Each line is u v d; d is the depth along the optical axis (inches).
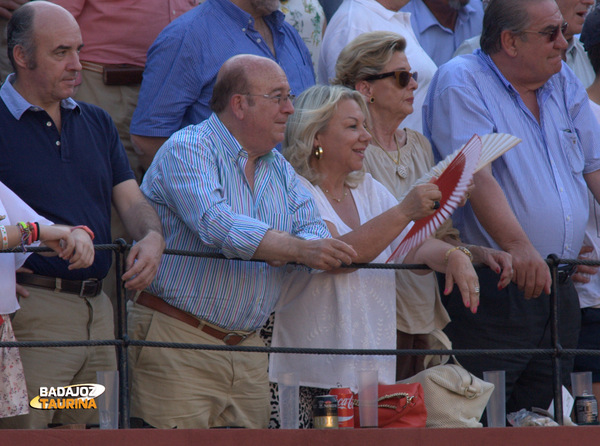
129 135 815.1
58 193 607.2
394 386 619.5
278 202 630.5
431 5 985.5
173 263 614.2
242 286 613.3
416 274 686.5
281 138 623.5
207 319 612.7
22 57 602.9
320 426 578.6
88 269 610.9
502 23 733.9
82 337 607.5
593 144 776.3
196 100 766.5
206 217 589.3
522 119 737.0
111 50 811.4
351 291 638.5
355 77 717.9
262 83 616.4
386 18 864.3
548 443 579.5
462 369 645.9
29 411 583.8
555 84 768.3
